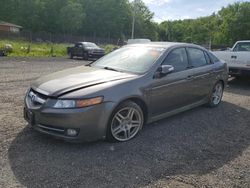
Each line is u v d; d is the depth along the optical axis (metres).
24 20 74.06
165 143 4.70
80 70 5.28
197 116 6.26
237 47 11.07
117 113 4.50
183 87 5.68
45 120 4.22
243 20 75.44
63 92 4.20
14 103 6.54
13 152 4.12
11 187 3.32
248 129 5.61
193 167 3.95
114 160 4.03
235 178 3.72
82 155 4.13
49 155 4.08
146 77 4.93
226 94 8.74
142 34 94.88
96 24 85.38
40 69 13.73
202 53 6.59
